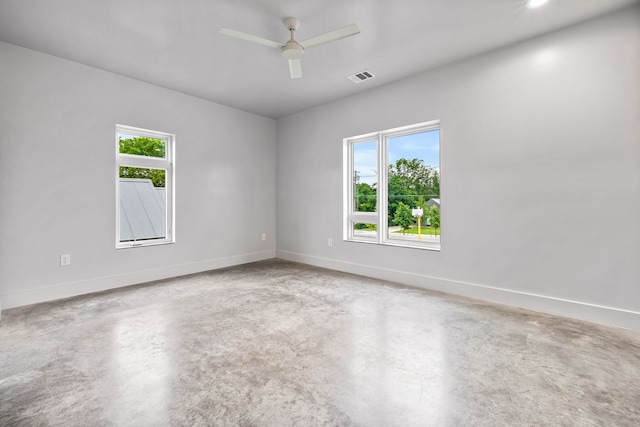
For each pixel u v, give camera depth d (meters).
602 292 2.58
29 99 3.05
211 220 4.68
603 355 2.04
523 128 2.95
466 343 2.22
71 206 3.32
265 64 3.42
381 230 4.28
